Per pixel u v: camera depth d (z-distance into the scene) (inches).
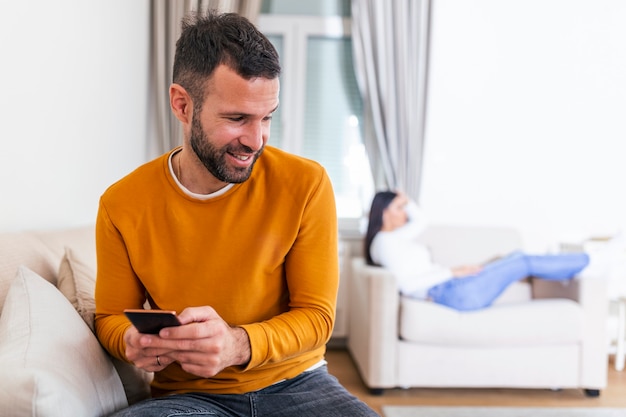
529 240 157.9
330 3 156.5
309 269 48.9
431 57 147.8
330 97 160.2
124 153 111.7
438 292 123.7
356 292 135.8
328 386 50.5
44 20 79.8
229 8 128.8
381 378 116.6
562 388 126.1
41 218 80.8
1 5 69.6
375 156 157.2
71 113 89.0
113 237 50.0
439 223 157.6
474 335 114.4
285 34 156.3
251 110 43.1
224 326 41.5
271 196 49.4
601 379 118.1
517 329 114.7
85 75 93.3
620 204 157.2
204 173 48.1
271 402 48.1
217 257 48.4
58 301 48.7
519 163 157.5
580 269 123.0
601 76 156.9
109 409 44.6
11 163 73.1
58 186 85.6
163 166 50.3
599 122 157.2
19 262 57.7
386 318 116.2
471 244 138.6
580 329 116.0
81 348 44.6
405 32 146.9
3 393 35.9
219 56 42.8
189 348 40.2
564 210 157.6
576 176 157.4
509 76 156.7
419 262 129.4
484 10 155.7
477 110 156.8
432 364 116.5
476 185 157.4
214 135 44.1
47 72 81.3
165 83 127.1
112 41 104.0
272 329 45.0
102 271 50.9
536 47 156.5
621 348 139.7
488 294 123.4
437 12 155.5
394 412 109.0
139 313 39.0
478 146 157.3
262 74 42.7
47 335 42.4
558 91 157.2
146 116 124.6
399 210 136.0
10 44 71.9
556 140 157.3
